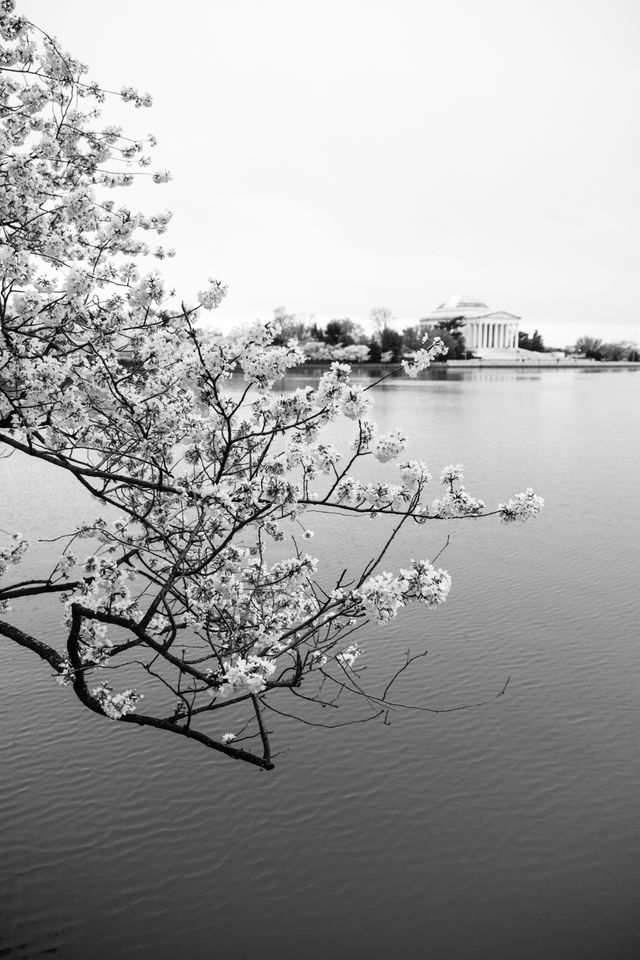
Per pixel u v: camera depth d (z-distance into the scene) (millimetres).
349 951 9039
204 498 7395
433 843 10633
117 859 10406
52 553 22719
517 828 10891
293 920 9461
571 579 20359
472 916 9500
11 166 8297
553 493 32625
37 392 7660
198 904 9711
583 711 13695
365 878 10086
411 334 182625
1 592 8320
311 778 12039
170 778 12102
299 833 10852
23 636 8156
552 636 16672
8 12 8688
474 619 17625
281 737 13133
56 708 14133
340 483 8547
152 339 8398
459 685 14633
